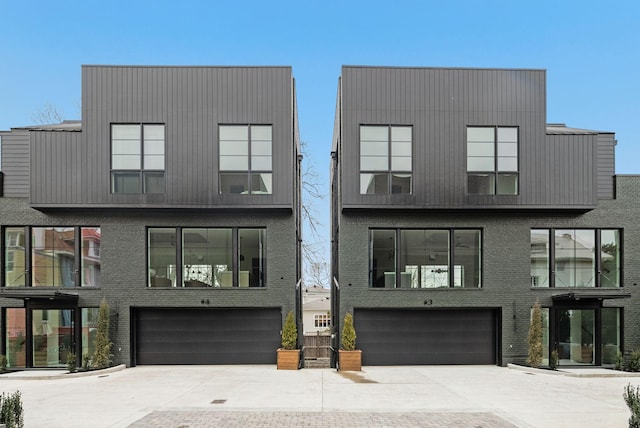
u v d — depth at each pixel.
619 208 16.09
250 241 15.82
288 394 10.66
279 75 15.52
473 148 15.66
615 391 11.32
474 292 15.62
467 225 15.80
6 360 14.62
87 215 15.48
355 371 14.22
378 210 15.56
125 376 13.26
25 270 15.47
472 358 15.72
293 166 15.90
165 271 15.62
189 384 11.91
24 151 15.93
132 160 15.29
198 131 15.32
